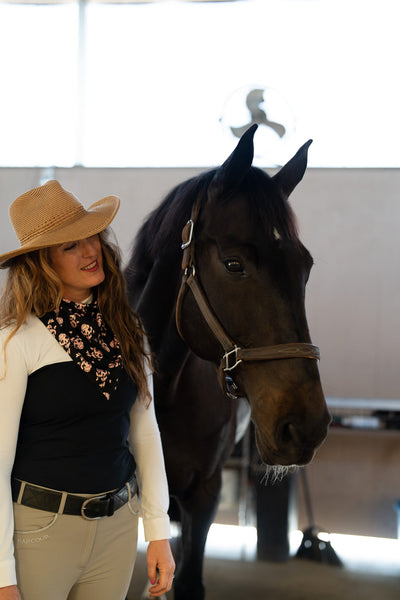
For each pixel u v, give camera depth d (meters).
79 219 1.13
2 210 4.67
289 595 2.96
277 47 4.55
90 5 4.74
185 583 1.78
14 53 4.79
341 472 4.19
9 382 1.00
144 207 4.56
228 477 3.67
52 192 1.12
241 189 1.27
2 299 1.08
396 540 4.06
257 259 1.21
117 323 1.14
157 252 1.50
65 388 1.04
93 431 1.07
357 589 3.07
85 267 1.13
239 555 3.49
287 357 1.17
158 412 1.62
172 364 1.55
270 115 3.92
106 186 4.61
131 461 1.16
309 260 1.26
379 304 4.24
